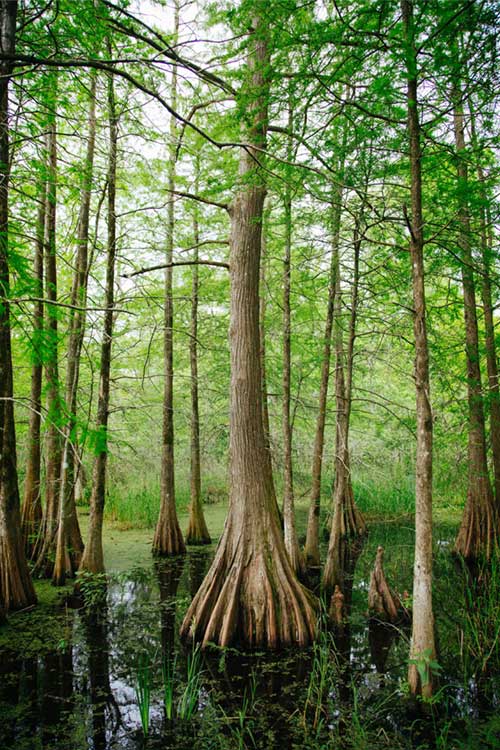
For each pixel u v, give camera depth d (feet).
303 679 18.12
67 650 20.39
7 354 21.62
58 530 28.43
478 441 33.76
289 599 21.22
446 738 14.08
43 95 19.45
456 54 14.39
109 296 29.01
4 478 23.94
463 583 28.66
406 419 35.53
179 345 47.98
